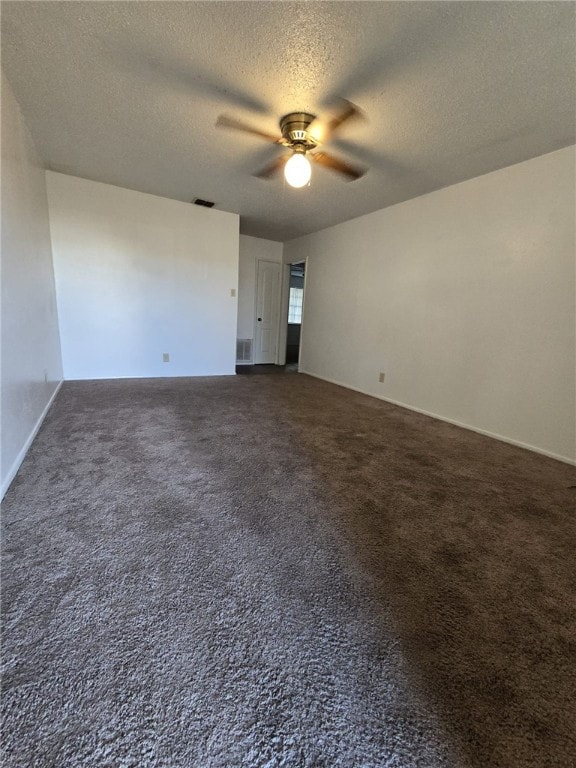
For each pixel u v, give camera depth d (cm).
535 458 267
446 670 102
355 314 469
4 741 80
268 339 670
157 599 121
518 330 290
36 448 238
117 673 96
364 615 120
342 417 347
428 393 372
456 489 211
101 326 431
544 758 82
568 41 162
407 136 248
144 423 295
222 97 216
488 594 131
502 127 233
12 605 116
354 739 85
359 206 410
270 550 149
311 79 194
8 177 214
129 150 299
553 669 104
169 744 81
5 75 205
